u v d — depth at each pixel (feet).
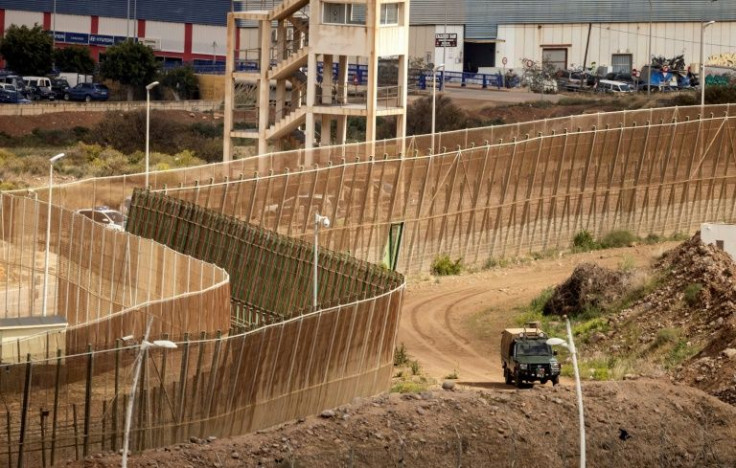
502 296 336.70
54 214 287.07
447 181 367.25
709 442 210.79
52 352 199.82
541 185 384.27
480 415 206.39
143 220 314.55
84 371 178.70
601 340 289.12
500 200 377.30
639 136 396.78
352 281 259.80
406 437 197.57
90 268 276.00
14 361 192.13
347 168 350.23
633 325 290.56
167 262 253.44
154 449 183.83
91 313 275.80
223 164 347.36
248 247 289.12
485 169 373.81
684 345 274.57
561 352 287.07
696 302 288.10
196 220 303.27
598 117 396.16
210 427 190.80
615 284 312.29
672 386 225.56
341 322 212.23
